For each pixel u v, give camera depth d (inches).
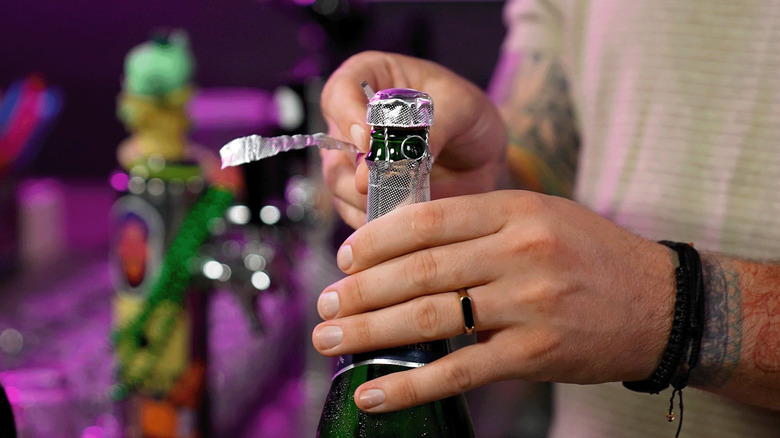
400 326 30.3
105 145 86.7
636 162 44.6
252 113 65.9
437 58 78.4
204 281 41.9
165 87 43.3
